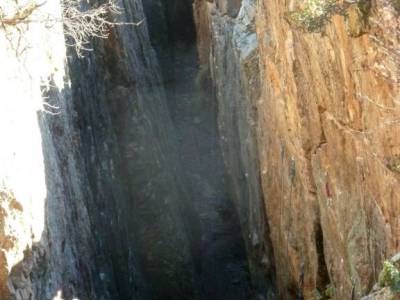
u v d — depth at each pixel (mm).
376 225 11742
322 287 15805
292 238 17484
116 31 26516
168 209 26031
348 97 12305
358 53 11398
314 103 14219
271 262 21453
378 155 11289
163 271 25266
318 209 15562
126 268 22500
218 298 26328
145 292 24125
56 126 17516
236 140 26188
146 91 29906
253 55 22062
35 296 13484
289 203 17609
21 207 13125
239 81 24094
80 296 16422
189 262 25688
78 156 19531
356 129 12227
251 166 22906
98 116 23750
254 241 23438
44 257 14203
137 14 32000
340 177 13414
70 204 17281
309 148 15203
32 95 15328
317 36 13133
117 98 26484
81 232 17891
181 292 25000
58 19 15711
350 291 13055
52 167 16031
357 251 12453
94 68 24594
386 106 10797
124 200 24859
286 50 15734
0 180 12414
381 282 9531
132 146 26234
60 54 19234
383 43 10555
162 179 26375
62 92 18922
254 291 24109
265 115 19672
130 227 25188
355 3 10883
